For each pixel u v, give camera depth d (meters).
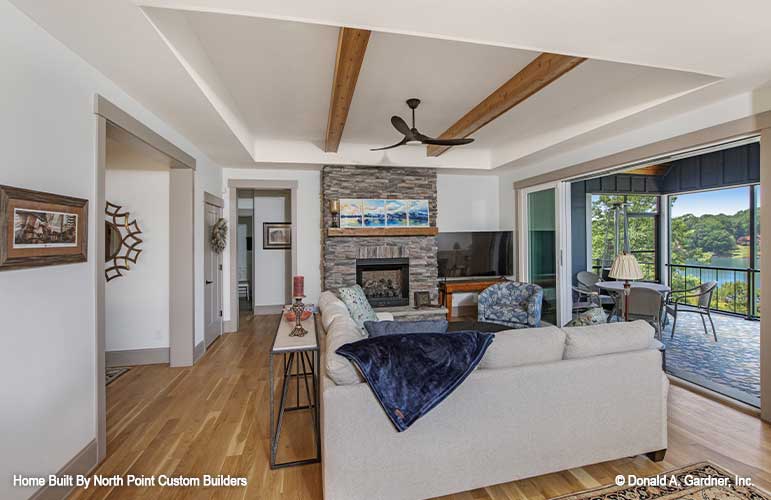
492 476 1.87
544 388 1.93
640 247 7.16
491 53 2.73
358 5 1.64
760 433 2.48
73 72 2.06
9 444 1.61
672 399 3.03
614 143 4.11
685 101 3.02
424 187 5.84
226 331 5.51
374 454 1.72
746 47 2.05
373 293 5.79
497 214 6.69
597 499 1.86
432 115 4.11
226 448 2.37
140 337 4.04
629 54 2.14
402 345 1.82
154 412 2.87
